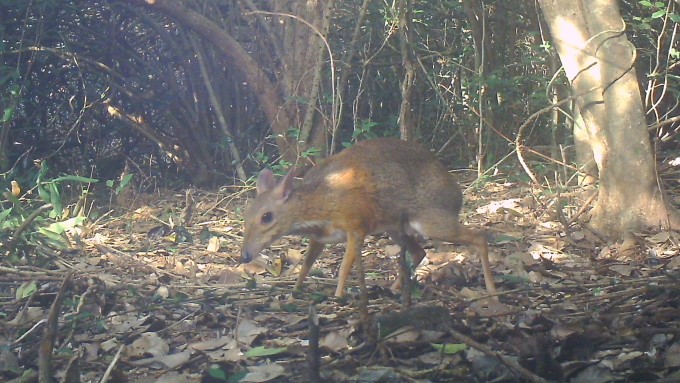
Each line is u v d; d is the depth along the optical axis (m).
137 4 3.85
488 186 3.64
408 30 3.80
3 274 2.46
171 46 4.14
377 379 1.84
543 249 2.78
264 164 4.02
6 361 1.96
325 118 3.75
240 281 2.56
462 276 2.47
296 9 3.90
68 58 3.97
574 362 1.85
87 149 4.16
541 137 4.06
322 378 1.85
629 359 1.85
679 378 1.76
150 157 4.33
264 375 1.87
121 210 3.58
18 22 3.94
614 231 2.88
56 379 1.90
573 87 2.97
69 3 4.02
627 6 4.00
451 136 4.12
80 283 2.39
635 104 2.86
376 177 2.39
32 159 4.10
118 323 2.22
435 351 1.96
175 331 2.18
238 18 4.11
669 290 2.15
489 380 1.85
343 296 2.32
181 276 2.60
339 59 4.01
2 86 3.84
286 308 2.21
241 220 3.32
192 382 1.88
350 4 4.04
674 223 2.85
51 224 2.86
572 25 2.96
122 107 4.27
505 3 4.14
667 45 3.96
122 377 1.89
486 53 4.11
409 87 3.60
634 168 2.85
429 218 2.41
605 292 2.29
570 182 3.40
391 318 1.96
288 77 3.90
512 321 2.11
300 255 2.76
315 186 2.39
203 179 4.16
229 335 2.10
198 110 4.21
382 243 2.95
